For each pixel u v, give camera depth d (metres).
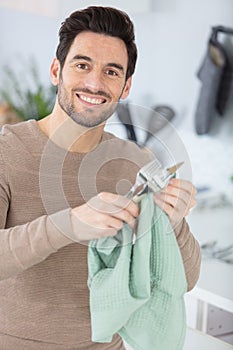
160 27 3.04
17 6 3.10
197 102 2.88
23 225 1.36
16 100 3.37
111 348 1.62
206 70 2.79
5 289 1.52
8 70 3.45
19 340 1.53
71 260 1.50
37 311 1.51
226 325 2.33
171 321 1.51
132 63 1.45
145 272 1.42
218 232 2.54
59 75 1.42
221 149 2.80
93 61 1.37
